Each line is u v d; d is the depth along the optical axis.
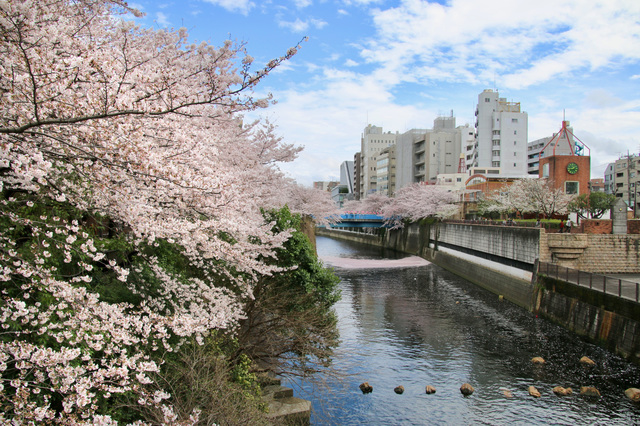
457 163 70.19
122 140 4.29
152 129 5.30
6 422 3.81
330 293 16.53
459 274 33.31
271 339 11.79
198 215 5.97
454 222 38.50
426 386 12.58
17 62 3.87
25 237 5.96
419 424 10.73
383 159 87.44
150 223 5.01
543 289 20.45
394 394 12.27
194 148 5.74
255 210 8.97
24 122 4.08
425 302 23.41
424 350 15.68
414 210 48.53
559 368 13.94
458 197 49.28
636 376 13.17
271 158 12.52
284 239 9.11
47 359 3.95
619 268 21.94
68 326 4.73
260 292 12.27
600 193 38.03
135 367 4.58
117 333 4.57
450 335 17.41
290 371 12.45
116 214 5.23
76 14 5.63
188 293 7.50
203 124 7.16
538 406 11.58
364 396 12.11
